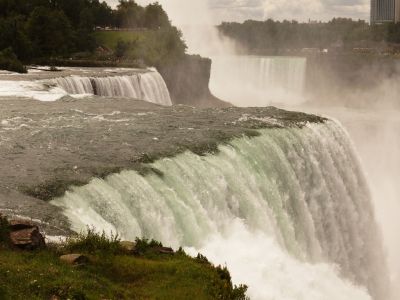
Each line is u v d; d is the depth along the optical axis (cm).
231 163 2780
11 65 6375
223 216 2541
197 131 3170
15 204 1953
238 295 1513
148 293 1398
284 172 3088
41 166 2431
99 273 1448
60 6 10869
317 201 3384
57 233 1722
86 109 3847
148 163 2569
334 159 3656
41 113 3631
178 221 2261
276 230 2766
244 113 3822
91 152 2688
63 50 9094
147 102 4306
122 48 9450
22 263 1373
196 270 1531
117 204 2148
